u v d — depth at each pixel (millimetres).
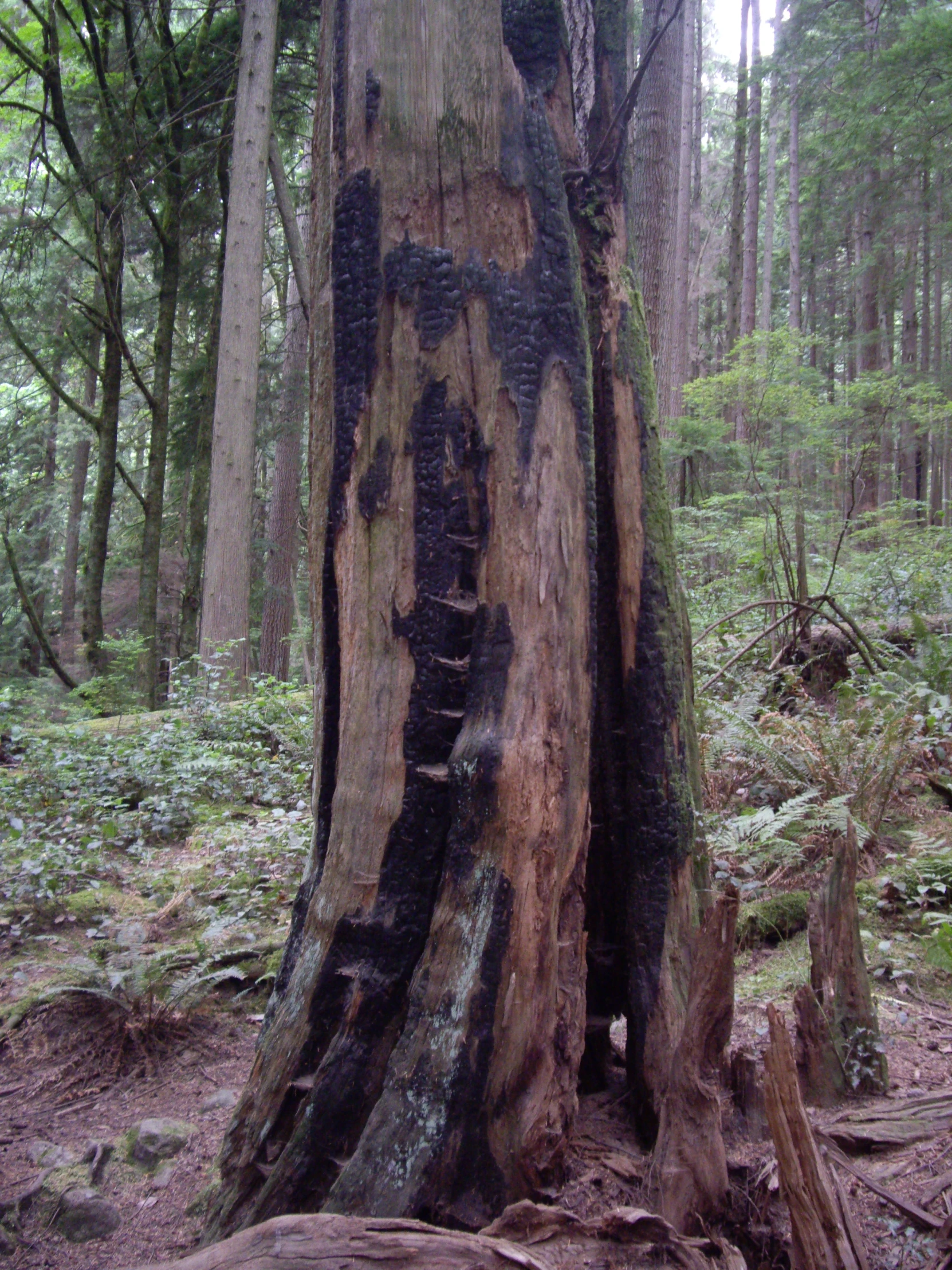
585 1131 2145
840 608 6254
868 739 4582
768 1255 1891
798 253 21609
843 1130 2186
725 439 12875
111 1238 2186
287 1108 1997
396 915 1965
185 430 16031
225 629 10156
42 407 19297
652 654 2219
